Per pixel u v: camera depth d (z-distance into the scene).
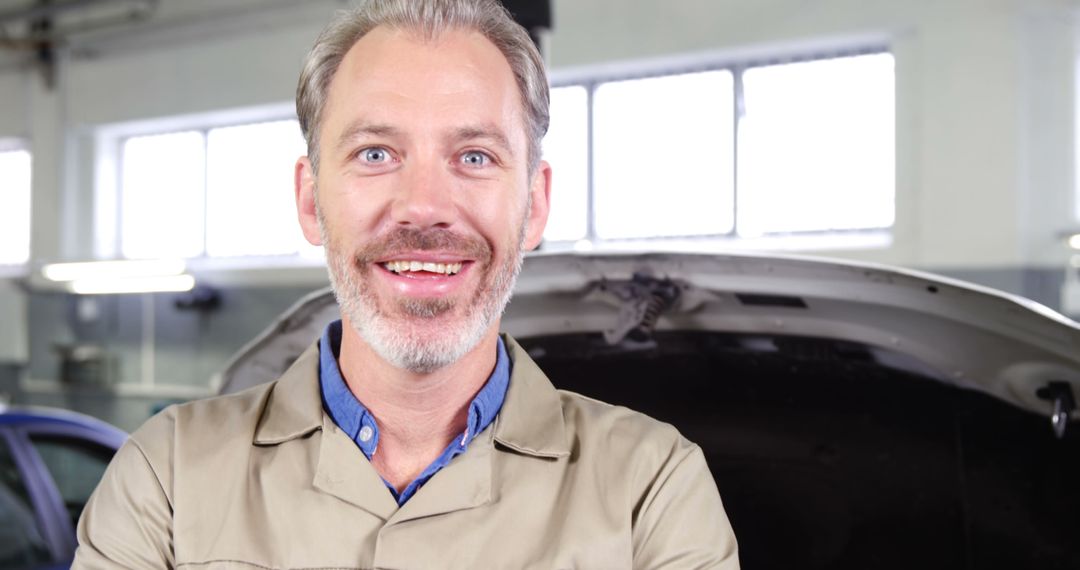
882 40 5.79
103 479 1.16
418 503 1.07
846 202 5.96
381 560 1.06
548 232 6.80
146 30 7.99
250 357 1.68
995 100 5.41
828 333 1.53
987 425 1.51
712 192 6.32
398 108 1.07
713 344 1.59
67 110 8.44
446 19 1.10
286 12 7.43
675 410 1.65
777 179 6.14
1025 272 5.38
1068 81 5.38
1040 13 5.39
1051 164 5.40
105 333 8.25
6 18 8.26
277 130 7.71
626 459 1.14
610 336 1.61
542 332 1.63
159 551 1.12
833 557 1.61
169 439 1.16
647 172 6.51
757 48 6.02
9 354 8.61
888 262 5.69
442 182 1.07
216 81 7.75
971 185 5.46
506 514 1.09
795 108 6.08
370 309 1.08
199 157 8.07
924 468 1.56
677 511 1.12
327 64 1.14
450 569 1.06
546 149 6.78
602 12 6.39
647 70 6.45
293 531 1.09
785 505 1.63
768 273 1.53
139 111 8.11
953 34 5.50
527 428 1.13
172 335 7.98
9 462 2.78
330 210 1.11
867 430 1.58
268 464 1.12
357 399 1.14
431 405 1.12
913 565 1.58
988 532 1.54
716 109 6.29
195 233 8.09
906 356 1.50
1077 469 1.47
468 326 1.08
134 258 8.36
